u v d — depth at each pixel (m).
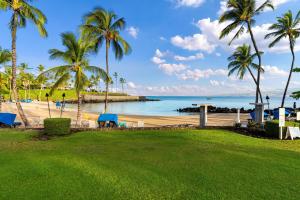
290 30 27.58
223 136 13.12
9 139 12.22
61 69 19.88
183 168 7.04
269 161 7.86
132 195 5.20
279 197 5.12
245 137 13.22
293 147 10.70
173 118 30.66
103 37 22.80
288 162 7.75
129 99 136.62
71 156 8.36
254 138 13.09
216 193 5.30
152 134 13.52
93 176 6.32
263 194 5.27
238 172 6.70
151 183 5.87
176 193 5.31
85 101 106.81
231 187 5.64
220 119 30.11
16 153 8.84
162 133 13.74
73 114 33.84
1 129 15.12
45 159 7.93
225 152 9.11
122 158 8.12
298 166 7.31
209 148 9.84
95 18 22.00
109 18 22.48
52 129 13.33
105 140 11.82
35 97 105.75
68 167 7.07
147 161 7.75
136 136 12.97
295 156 8.61
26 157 8.21
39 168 6.95
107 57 23.09
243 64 36.47
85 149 9.56
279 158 8.27
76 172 6.63
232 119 29.98
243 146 10.49
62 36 19.72
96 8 21.77
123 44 22.94
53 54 19.72
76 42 20.17
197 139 12.10
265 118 26.36
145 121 26.34
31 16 17.30
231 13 24.45
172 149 9.58
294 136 13.23
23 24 18.44
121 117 31.38
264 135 14.38
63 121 13.50
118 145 10.42
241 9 24.02
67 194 5.22
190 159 8.03
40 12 17.36
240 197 5.11
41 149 9.58
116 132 14.12
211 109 51.91
